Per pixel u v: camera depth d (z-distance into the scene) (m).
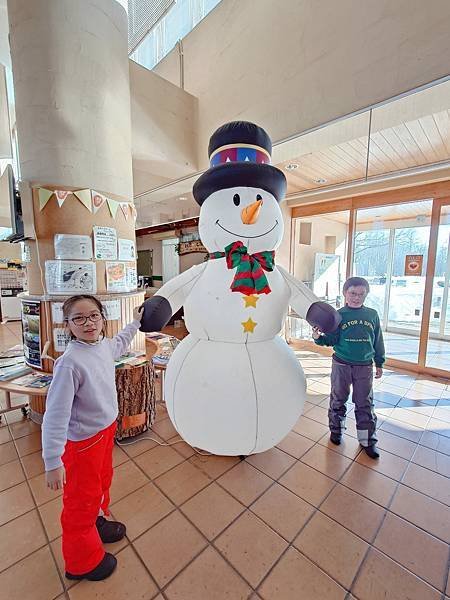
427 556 1.32
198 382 1.44
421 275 4.12
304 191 4.43
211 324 1.45
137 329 1.47
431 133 2.45
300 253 5.12
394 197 3.85
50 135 2.05
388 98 1.84
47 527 1.45
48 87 2.01
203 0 3.08
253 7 2.53
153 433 2.29
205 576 1.23
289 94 2.34
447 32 1.60
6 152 2.90
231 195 1.43
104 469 1.28
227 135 1.49
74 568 1.17
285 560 1.30
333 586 1.19
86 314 1.18
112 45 2.26
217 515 1.53
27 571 1.24
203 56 3.06
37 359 2.29
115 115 2.31
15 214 2.19
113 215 2.32
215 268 1.47
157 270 8.07
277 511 1.56
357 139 2.55
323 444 2.19
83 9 2.07
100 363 1.22
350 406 2.83
